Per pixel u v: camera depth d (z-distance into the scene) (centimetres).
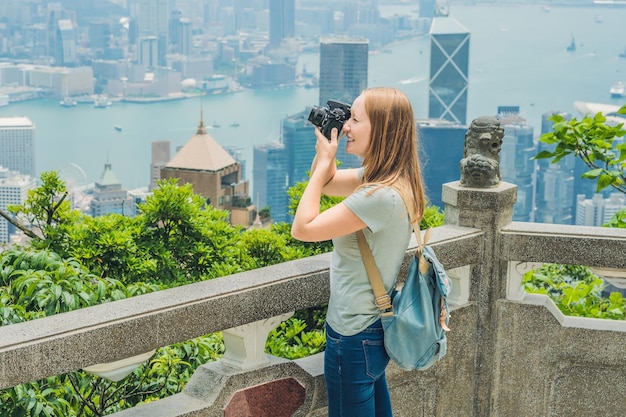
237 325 250
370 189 232
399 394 313
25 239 527
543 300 329
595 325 322
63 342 211
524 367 330
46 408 285
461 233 315
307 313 469
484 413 336
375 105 236
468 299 329
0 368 200
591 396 326
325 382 277
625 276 319
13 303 338
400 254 240
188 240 557
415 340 240
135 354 227
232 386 257
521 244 318
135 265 508
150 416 245
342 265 242
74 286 329
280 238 551
